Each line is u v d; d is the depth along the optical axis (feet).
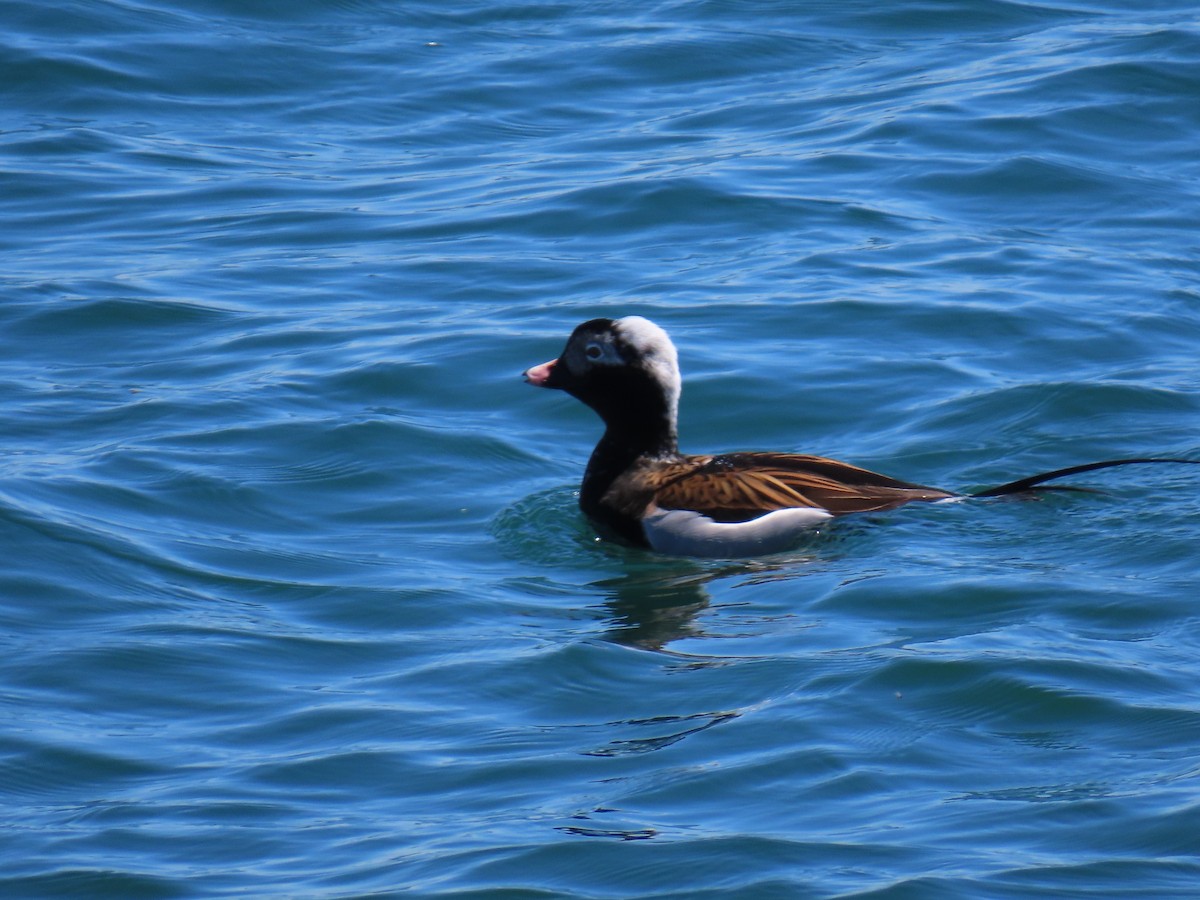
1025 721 33.83
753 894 27.99
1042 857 28.78
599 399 47.75
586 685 36.22
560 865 29.04
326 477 48.93
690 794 31.50
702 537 44.80
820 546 44.06
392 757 33.42
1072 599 39.60
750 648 37.83
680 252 64.69
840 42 86.99
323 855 29.78
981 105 76.79
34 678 36.94
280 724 34.96
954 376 54.34
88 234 67.67
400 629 39.73
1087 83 78.38
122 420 52.01
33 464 48.60
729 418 52.49
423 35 89.10
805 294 60.13
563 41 87.76
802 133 75.46
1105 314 58.08
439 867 29.19
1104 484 46.70
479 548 45.11
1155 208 67.31
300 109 81.00
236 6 91.35
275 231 67.82
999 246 64.18
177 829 30.83
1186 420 50.78
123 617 40.14
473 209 69.15
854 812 30.66
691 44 86.48
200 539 44.80
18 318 59.62
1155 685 34.99
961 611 39.40
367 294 61.87
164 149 76.33
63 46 84.99
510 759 33.12
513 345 56.90
